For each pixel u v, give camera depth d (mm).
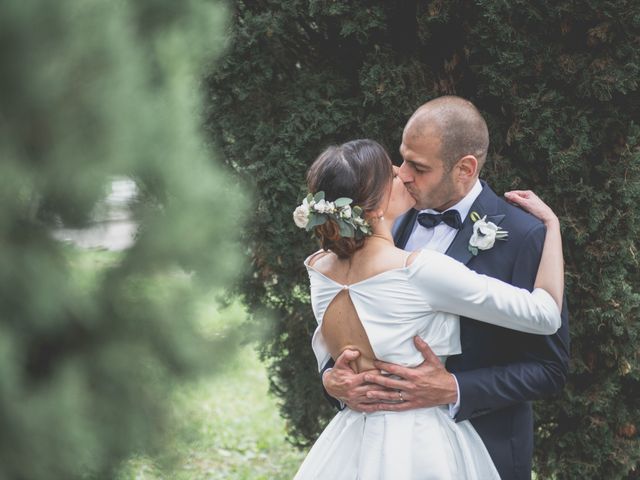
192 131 933
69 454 824
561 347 2252
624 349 3025
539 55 2986
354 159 2078
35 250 828
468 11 3057
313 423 3875
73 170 825
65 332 862
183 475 941
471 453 2170
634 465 3137
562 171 3002
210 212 918
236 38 3262
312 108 3334
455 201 2363
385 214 2211
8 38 796
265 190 3309
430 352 2098
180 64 931
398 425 2105
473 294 2027
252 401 6555
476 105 3250
